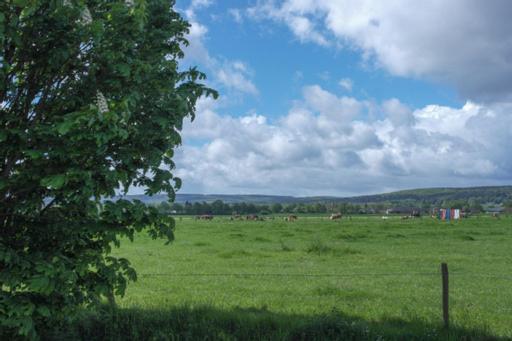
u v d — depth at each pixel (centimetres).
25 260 675
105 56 703
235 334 957
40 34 684
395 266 2400
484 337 995
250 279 1925
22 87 738
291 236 4800
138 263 2528
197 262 2561
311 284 1803
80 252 769
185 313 1059
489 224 7038
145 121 765
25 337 734
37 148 669
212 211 19300
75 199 682
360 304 1417
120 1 739
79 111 680
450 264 2459
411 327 1062
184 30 845
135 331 924
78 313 847
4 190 723
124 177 707
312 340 945
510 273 2155
